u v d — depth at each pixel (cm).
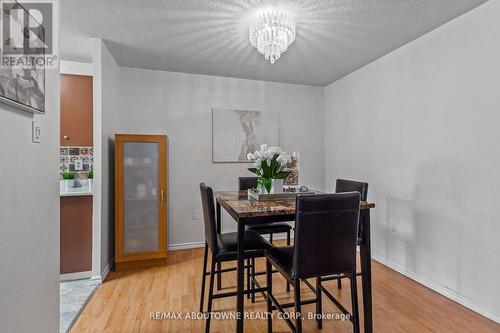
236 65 323
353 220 147
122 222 277
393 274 271
